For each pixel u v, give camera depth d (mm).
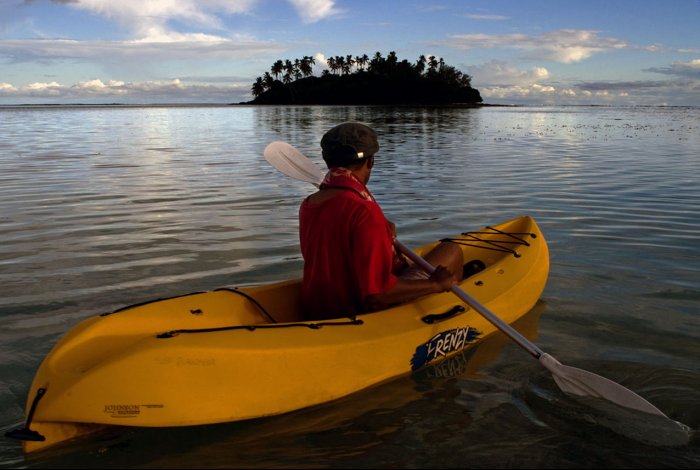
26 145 15930
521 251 4098
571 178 9383
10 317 3648
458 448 2342
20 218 6453
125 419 2254
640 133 21875
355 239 2662
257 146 15867
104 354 2488
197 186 8688
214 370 2395
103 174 10016
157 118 37969
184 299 2932
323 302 2883
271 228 5938
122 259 4879
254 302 3068
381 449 2334
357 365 2754
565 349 3234
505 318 3549
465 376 2969
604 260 4785
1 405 2641
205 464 2230
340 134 2734
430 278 2904
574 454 2299
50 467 2197
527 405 2678
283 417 2562
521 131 23047
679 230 5734
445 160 12133
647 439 2396
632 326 3514
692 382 2844
